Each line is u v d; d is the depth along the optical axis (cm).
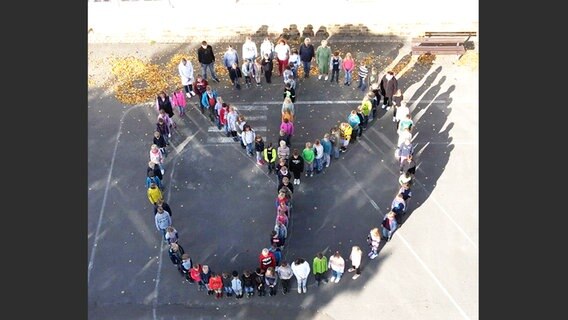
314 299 2283
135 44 3025
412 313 2247
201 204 2531
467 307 2253
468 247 2391
